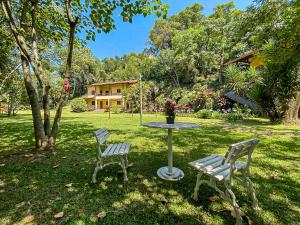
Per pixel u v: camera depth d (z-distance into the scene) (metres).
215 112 12.70
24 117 14.41
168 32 31.81
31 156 3.93
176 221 1.81
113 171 3.08
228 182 1.83
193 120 10.95
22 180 2.77
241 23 6.52
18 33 3.96
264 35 6.35
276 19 5.66
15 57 6.84
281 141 4.91
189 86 25.16
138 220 1.84
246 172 2.04
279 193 2.30
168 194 2.33
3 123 9.96
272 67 8.73
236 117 10.88
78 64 13.91
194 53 22.69
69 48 4.32
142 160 3.61
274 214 1.91
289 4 5.25
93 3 3.30
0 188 2.52
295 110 8.77
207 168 2.04
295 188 2.42
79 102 25.73
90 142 5.29
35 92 4.31
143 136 6.00
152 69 28.30
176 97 21.59
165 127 2.59
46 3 4.53
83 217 1.89
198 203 2.12
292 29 5.39
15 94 11.18
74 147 4.69
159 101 20.31
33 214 1.95
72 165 3.40
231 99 14.50
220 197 2.23
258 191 2.35
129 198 2.25
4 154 4.09
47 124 4.54
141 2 3.26
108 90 30.80
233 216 1.87
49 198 2.26
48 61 8.61
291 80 8.39
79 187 2.54
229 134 6.14
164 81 27.45
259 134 6.07
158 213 1.95
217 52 22.06
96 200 2.21
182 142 5.04
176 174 2.86
